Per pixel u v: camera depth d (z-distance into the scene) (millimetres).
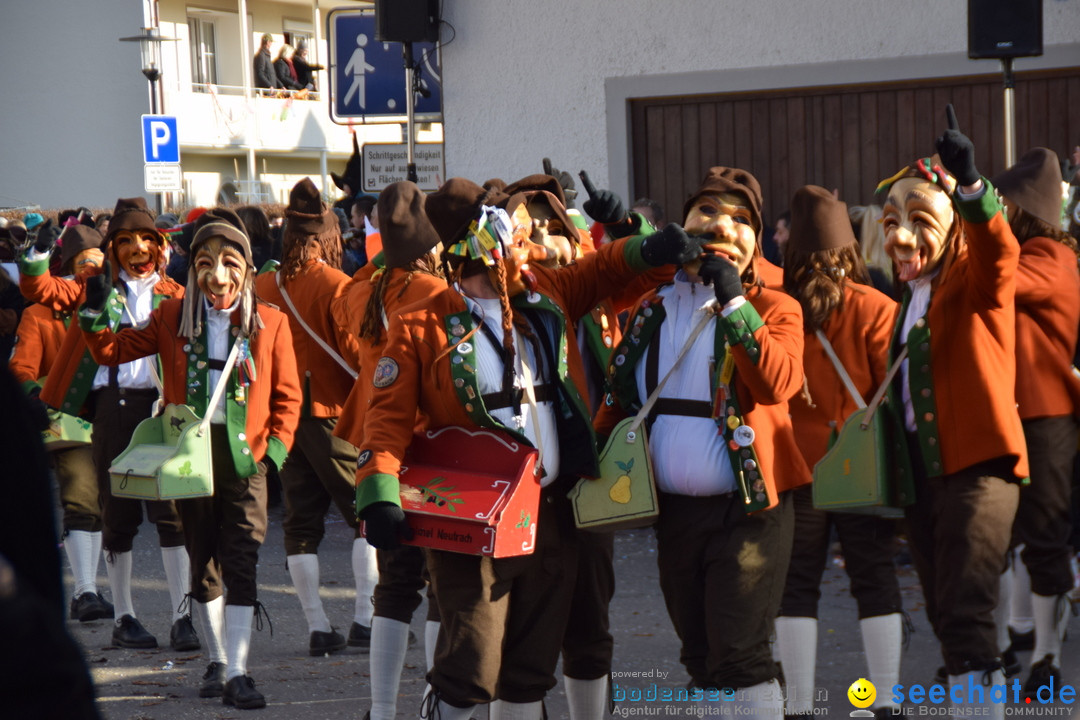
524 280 6152
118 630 10625
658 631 10508
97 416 10414
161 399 9266
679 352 6465
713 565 6316
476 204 6316
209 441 8688
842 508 6910
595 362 6969
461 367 5984
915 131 16016
